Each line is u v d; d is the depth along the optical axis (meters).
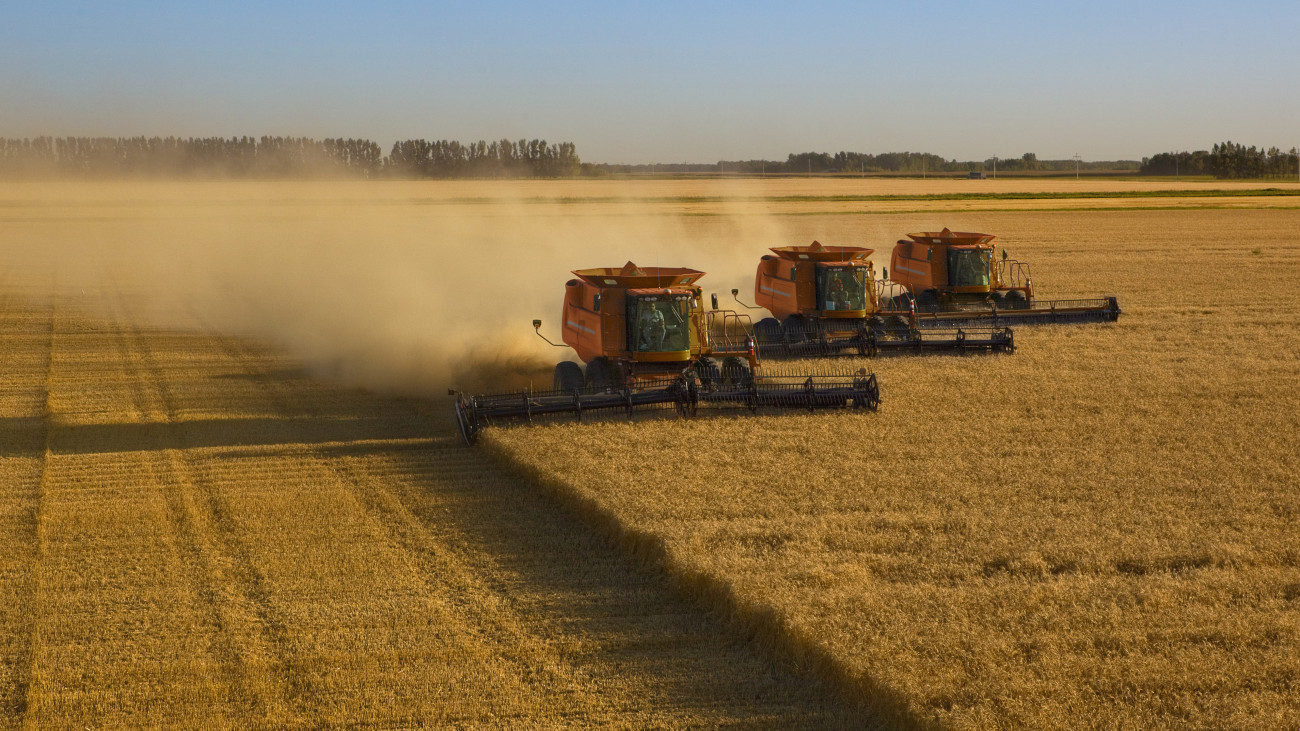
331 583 10.47
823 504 12.21
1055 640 8.53
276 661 8.80
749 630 9.34
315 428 17.25
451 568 10.90
